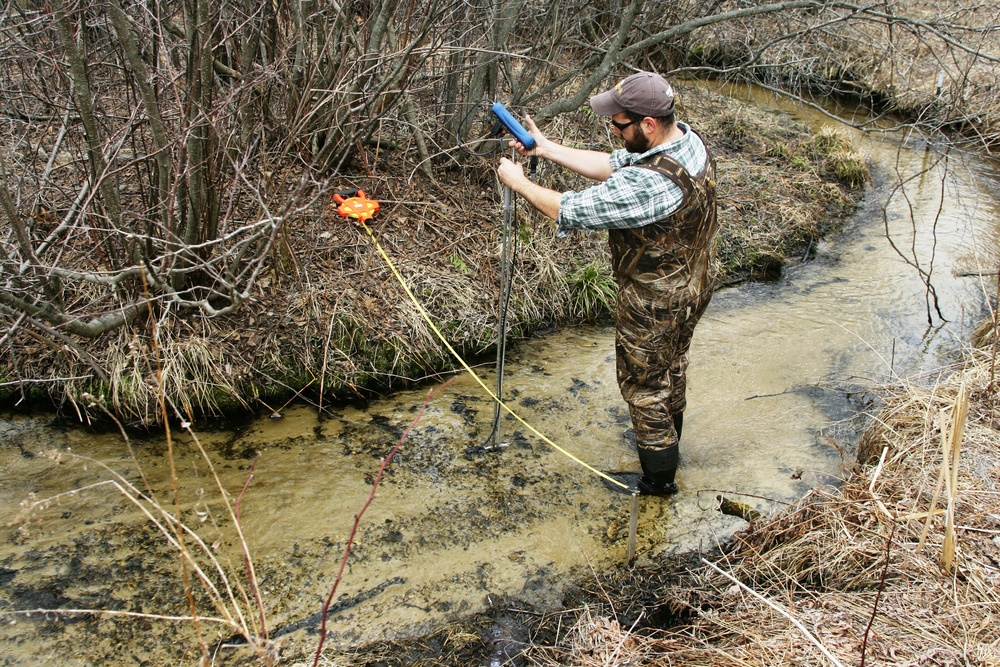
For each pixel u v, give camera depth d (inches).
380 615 118.2
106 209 140.7
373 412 161.6
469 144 202.1
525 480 146.1
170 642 111.8
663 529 136.3
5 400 153.3
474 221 202.8
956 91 228.7
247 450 148.9
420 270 185.3
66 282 159.5
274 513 134.8
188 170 139.5
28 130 156.2
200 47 135.6
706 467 151.9
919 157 300.5
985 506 121.3
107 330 146.0
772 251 233.0
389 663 111.0
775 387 177.6
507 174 121.3
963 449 134.6
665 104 110.9
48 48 145.0
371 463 147.6
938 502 123.2
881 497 127.0
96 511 132.1
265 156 173.2
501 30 193.8
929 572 110.6
